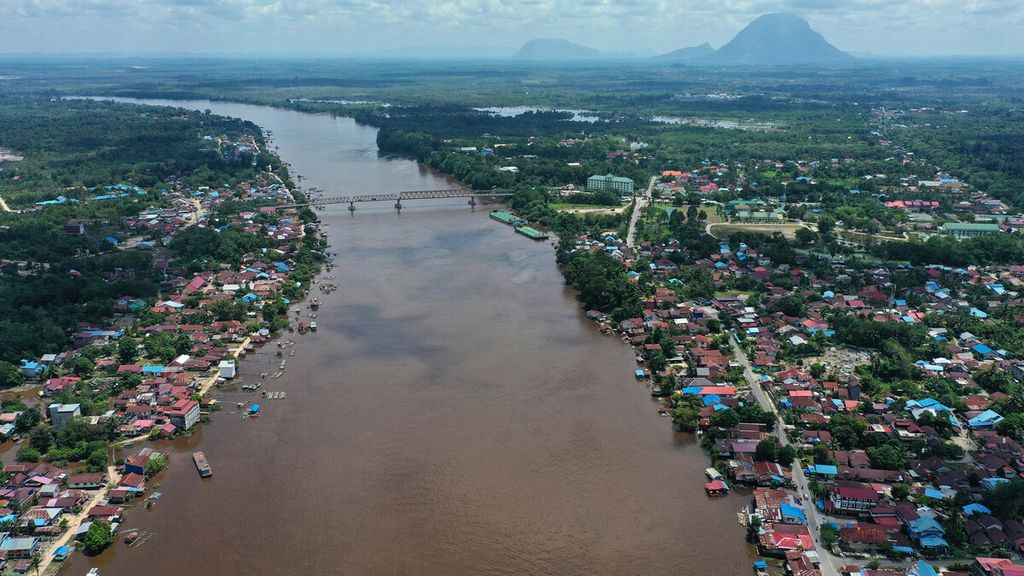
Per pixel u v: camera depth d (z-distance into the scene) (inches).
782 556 5826.8
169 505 6579.7
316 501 6619.1
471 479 6914.4
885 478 6678.2
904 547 5792.3
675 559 5861.2
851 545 5841.5
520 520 6338.6
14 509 6412.4
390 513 6451.8
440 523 6318.9
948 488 6496.1
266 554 5959.6
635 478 6919.3
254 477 6988.2
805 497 6515.8
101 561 5880.9
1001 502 6156.5
